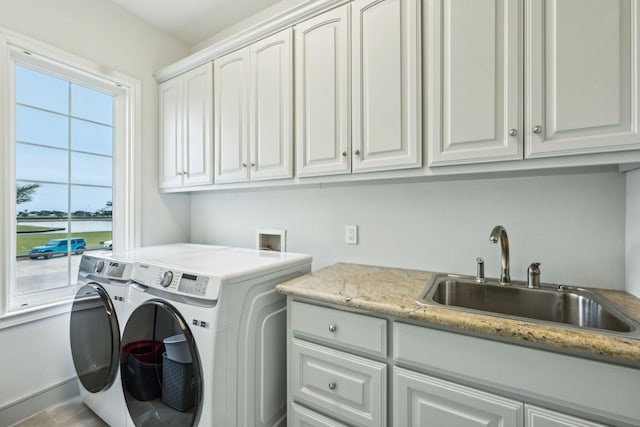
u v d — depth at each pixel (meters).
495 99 1.11
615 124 0.92
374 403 1.05
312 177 1.57
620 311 0.94
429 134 1.24
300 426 1.24
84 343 1.63
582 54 0.96
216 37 2.43
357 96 1.41
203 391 1.10
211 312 1.11
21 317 1.62
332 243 1.86
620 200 1.17
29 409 1.66
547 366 0.79
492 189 1.42
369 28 1.37
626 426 0.71
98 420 1.64
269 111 1.71
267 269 1.35
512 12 1.07
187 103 2.14
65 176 1.91
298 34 1.59
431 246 1.56
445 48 1.20
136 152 2.19
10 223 1.63
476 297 1.34
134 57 2.18
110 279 1.51
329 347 1.17
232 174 1.88
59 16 1.78
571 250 1.26
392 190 1.67
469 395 0.89
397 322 1.01
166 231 2.42
